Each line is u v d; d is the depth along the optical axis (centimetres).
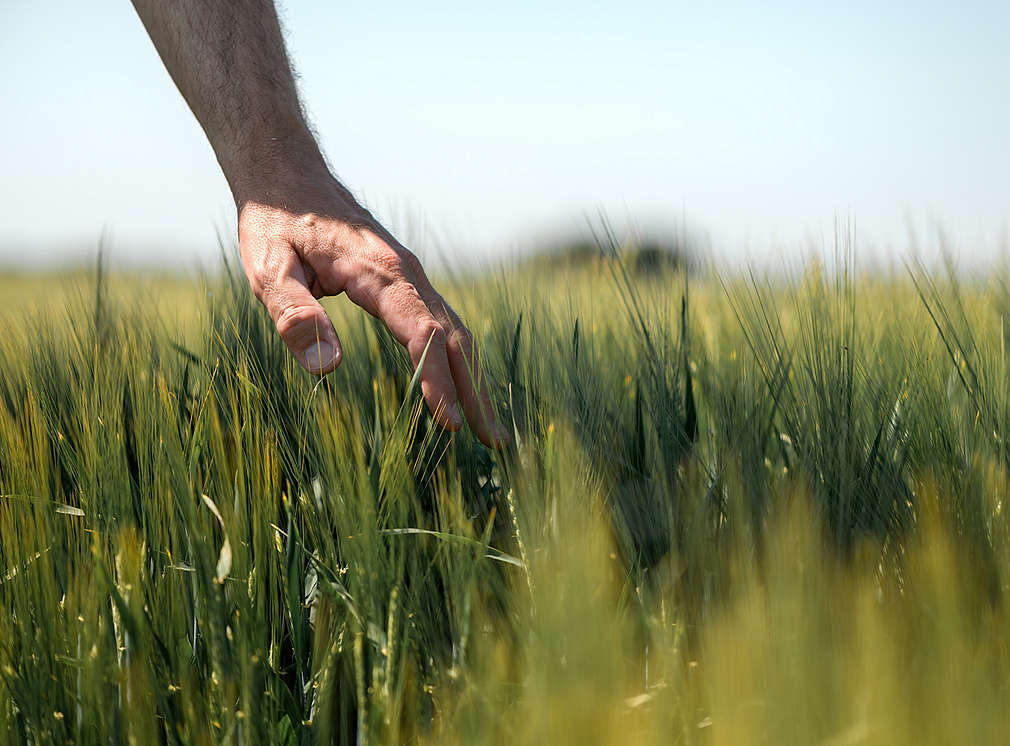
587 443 74
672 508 72
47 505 71
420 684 66
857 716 56
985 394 76
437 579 71
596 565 62
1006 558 66
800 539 63
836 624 60
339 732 69
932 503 69
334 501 69
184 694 65
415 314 73
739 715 56
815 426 75
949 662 58
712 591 67
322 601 71
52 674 67
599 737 57
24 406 78
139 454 73
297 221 77
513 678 64
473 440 78
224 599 68
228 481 70
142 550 68
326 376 77
